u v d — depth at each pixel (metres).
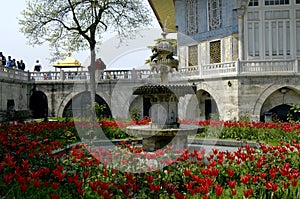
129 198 5.18
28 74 28.72
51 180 6.04
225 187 6.16
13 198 5.07
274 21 23.44
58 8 23.75
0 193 5.34
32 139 10.26
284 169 5.92
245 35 23.77
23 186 5.00
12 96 25.53
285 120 22.09
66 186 5.66
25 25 24.12
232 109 21.83
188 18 27.52
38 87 28.70
